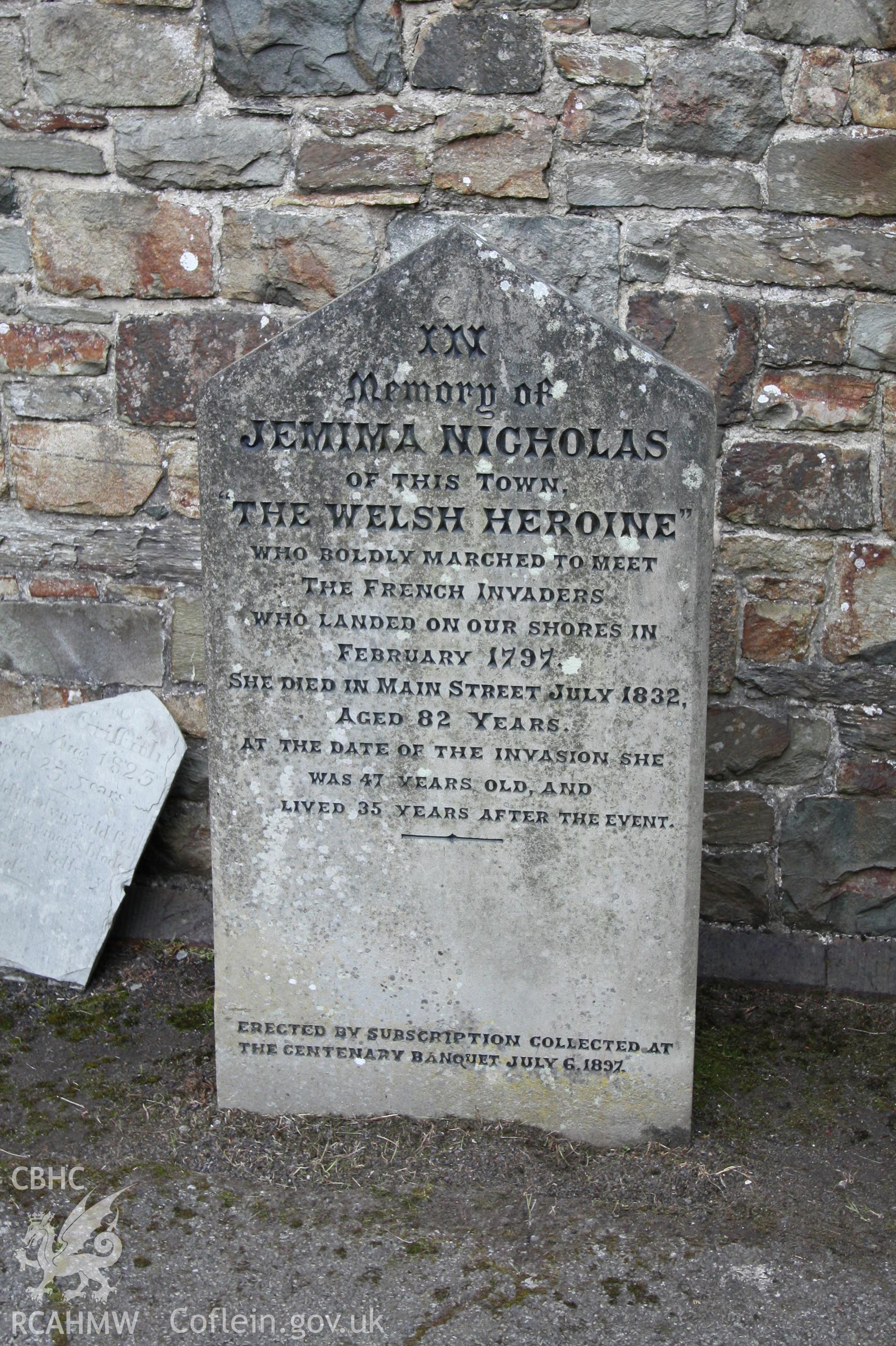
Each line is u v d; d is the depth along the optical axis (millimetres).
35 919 3650
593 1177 2850
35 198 3604
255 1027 2986
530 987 2904
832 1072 3332
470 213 3529
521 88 3434
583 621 2697
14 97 3549
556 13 3385
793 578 3609
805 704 3678
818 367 3500
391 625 2732
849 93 3367
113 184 3588
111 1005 3555
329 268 3592
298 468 2664
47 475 3797
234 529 2709
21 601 3889
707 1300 2490
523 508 2648
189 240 3605
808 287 3467
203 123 3520
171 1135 2959
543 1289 2510
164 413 3721
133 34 3479
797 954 3754
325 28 3426
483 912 2871
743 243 3463
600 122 3436
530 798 2799
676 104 3408
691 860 2803
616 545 2650
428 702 2768
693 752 2748
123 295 3656
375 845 2854
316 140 3512
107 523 3822
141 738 3732
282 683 2783
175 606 3836
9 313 3689
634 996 2889
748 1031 3518
